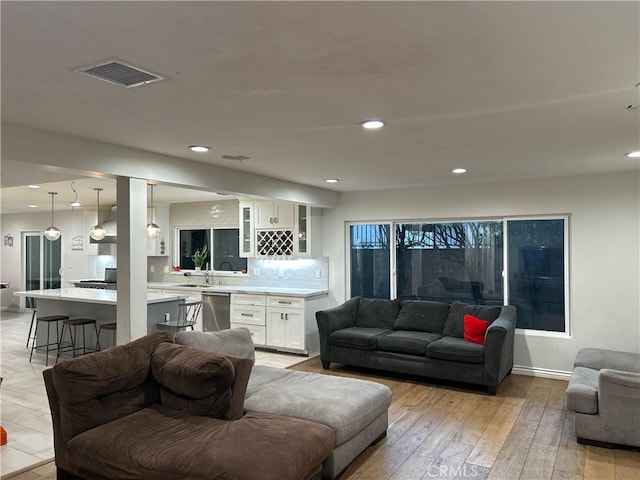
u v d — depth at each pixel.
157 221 8.60
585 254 5.32
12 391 4.81
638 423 3.45
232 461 2.34
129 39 1.86
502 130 3.28
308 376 3.89
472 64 2.12
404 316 6.00
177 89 2.44
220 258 8.40
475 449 3.54
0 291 10.95
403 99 2.61
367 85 2.39
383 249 6.76
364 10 1.63
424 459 3.37
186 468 2.35
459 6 1.60
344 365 6.07
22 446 3.51
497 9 1.62
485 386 5.16
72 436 2.79
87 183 6.12
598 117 2.95
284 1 1.56
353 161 4.44
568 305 5.50
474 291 6.14
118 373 2.99
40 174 4.31
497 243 5.98
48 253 10.45
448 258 6.32
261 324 6.86
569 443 3.65
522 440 3.71
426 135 3.43
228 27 1.75
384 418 3.71
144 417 2.91
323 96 2.57
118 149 3.74
